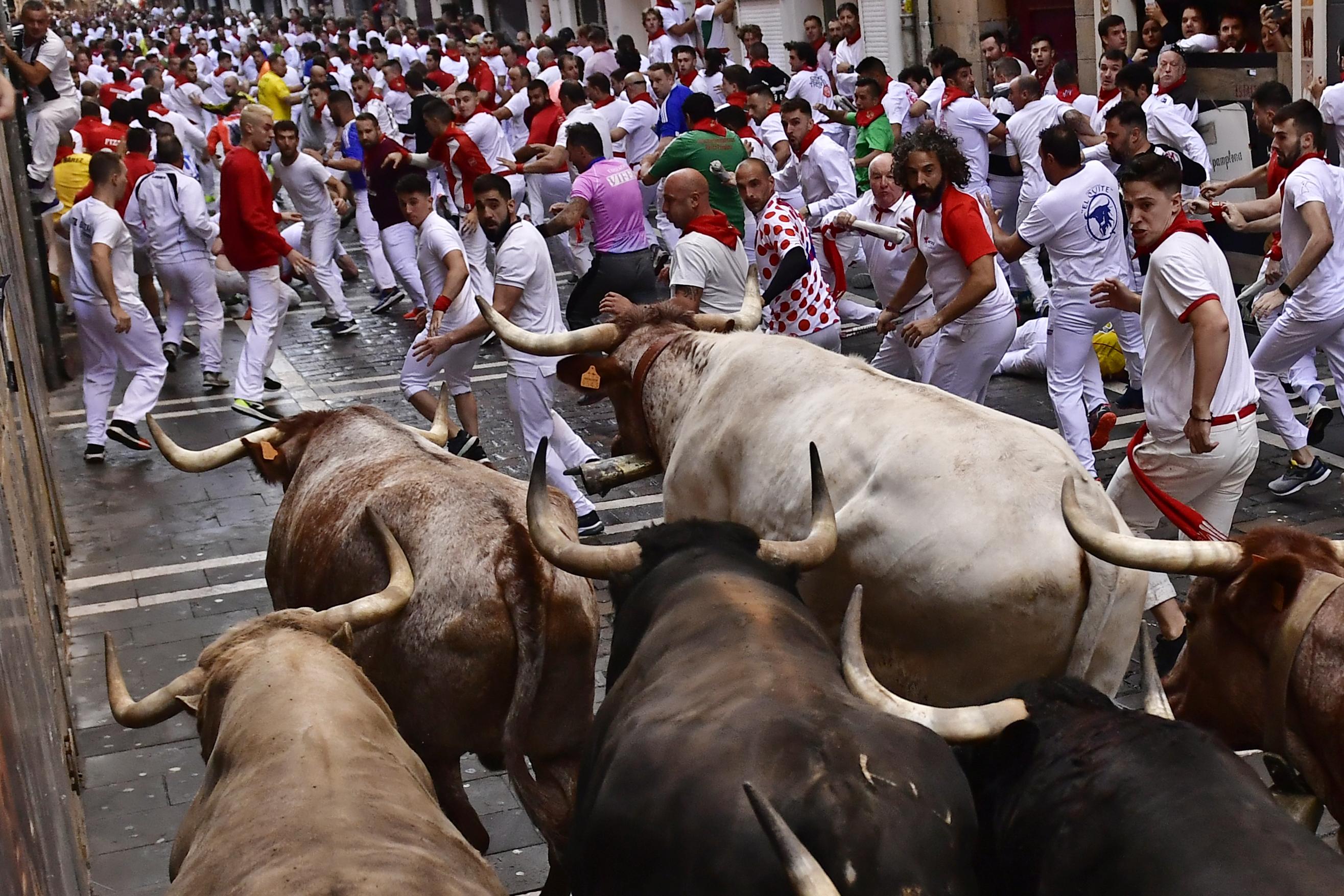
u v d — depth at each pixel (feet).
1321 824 17.11
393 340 47.09
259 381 39.50
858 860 9.10
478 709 15.42
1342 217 27.68
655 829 9.79
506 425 36.37
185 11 214.48
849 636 11.30
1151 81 42.34
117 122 55.47
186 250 41.01
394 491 16.22
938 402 15.02
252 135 38.88
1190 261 19.92
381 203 47.03
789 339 17.13
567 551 13.05
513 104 70.95
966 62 49.44
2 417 17.71
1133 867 9.31
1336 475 28.99
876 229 30.76
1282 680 12.48
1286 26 46.39
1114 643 13.93
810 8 80.38
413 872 9.51
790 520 15.56
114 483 34.27
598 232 40.01
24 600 15.49
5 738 10.02
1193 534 18.67
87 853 18.10
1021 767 10.56
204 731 12.37
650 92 63.46
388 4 139.23
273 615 13.34
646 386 18.33
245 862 9.68
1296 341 27.76
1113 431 32.89
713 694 10.48
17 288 31.81
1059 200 28.43
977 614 13.80
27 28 47.52
